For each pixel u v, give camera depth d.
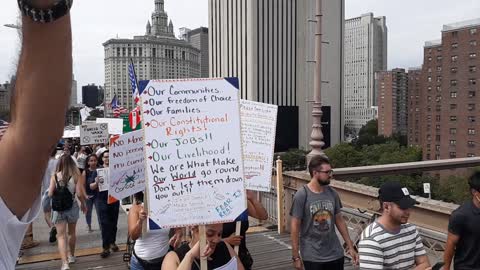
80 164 12.47
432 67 137.00
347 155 86.88
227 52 106.12
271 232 8.79
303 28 99.50
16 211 0.87
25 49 0.78
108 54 91.62
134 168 4.84
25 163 0.83
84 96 47.91
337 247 4.76
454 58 130.00
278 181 8.68
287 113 53.28
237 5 101.75
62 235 6.85
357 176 11.62
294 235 4.70
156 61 96.12
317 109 11.19
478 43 122.75
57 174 6.88
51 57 0.79
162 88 3.21
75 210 7.02
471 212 3.78
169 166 3.17
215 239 3.17
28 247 8.08
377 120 190.00
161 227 3.11
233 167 3.26
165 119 3.20
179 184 3.17
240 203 3.24
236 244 4.02
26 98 0.80
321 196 4.71
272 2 98.75
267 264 6.96
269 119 5.02
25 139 0.81
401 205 3.30
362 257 3.41
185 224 3.13
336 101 98.94
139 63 93.75
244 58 99.31
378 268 3.32
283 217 8.73
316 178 4.73
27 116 0.80
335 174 11.12
